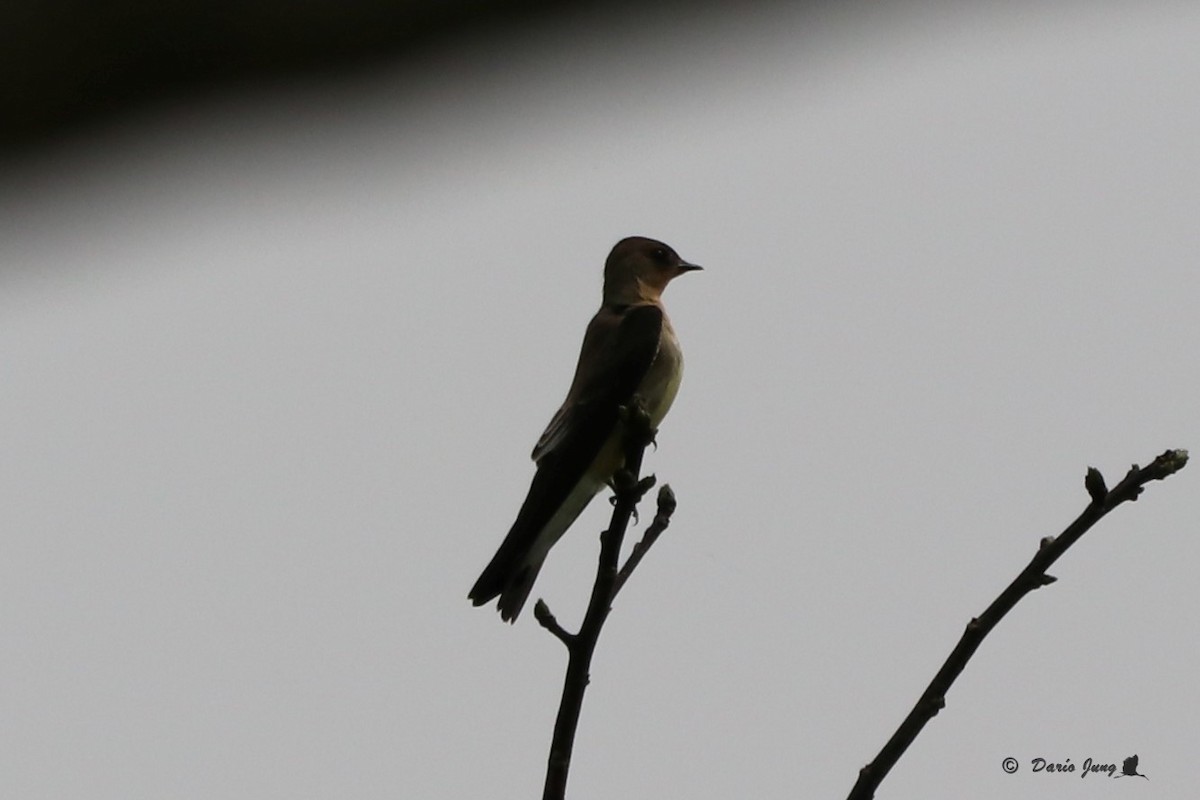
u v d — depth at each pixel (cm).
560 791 783
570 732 787
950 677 754
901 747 754
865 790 754
